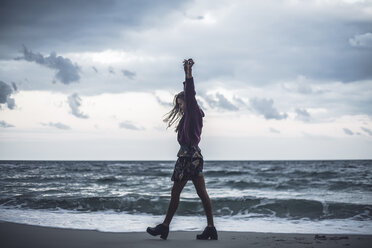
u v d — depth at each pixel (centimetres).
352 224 553
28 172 2873
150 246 321
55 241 351
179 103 378
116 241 351
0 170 3281
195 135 363
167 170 3450
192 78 362
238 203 773
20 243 338
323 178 2031
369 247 318
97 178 1989
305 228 504
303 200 761
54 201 806
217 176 2409
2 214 650
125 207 760
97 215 655
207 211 367
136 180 1872
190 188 1221
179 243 338
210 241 352
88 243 339
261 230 483
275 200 770
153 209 741
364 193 1133
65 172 2920
